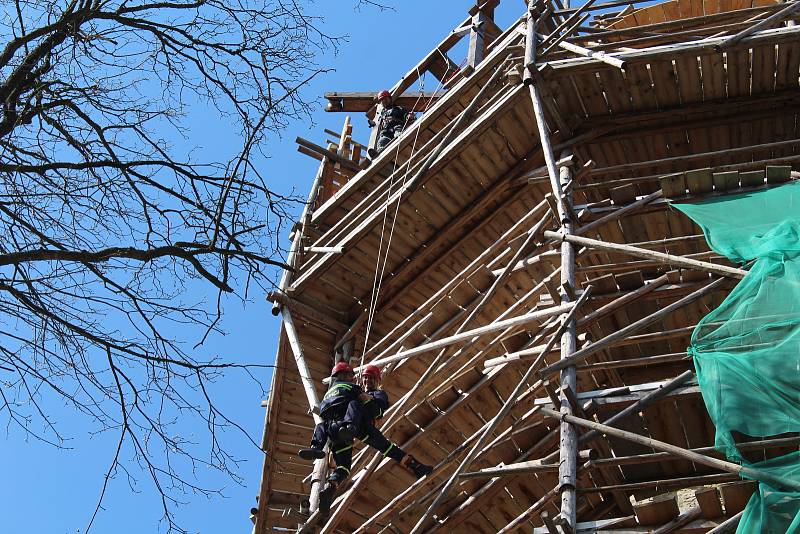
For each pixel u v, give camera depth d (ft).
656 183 49.57
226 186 22.75
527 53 46.70
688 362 38.86
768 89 46.50
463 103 56.80
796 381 26.43
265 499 45.44
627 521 29.22
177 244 21.99
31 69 22.82
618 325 37.76
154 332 22.89
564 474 29.45
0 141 22.48
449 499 43.09
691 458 27.07
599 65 45.01
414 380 49.96
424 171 49.47
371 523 39.65
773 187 37.93
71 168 22.12
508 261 48.57
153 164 22.85
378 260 50.55
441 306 49.88
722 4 63.93
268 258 22.58
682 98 47.19
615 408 32.50
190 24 25.81
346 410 32.68
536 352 37.47
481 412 44.27
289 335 48.37
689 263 33.17
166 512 23.73
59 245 21.61
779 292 28.91
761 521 24.38
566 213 39.27
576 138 48.70
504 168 50.62
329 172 59.93
